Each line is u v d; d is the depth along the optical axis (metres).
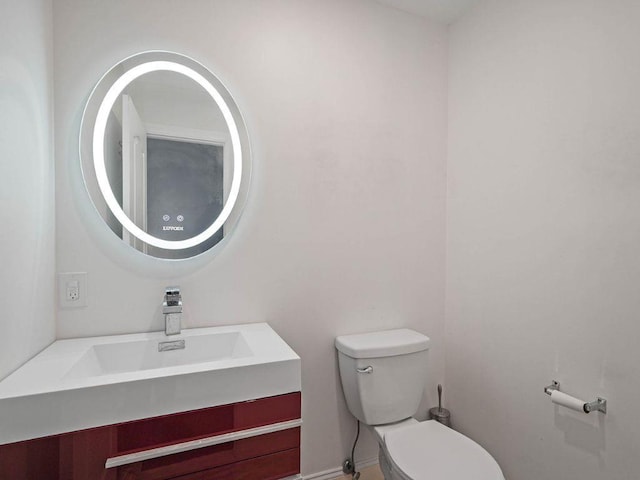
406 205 1.79
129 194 1.29
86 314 1.24
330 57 1.61
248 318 1.46
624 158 1.13
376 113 1.71
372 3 1.70
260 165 1.48
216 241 1.41
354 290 1.67
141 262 1.31
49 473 0.79
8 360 0.89
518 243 1.50
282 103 1.51
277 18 1.50
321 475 1.61
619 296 1.14
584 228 1.25
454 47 1.86
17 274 0.94
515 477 1.51
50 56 1.16
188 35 1.36
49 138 1.14
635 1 1.10
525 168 1.47
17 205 0.93
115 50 1.26
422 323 1.85
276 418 0.99
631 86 1.11
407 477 1.13
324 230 1.60
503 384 1.57
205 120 1.39
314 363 1.59
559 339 1.33
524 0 1.48
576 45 1.28
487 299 1.65
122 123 1.29
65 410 0.80
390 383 1.50
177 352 1.25
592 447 1.22
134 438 0.84
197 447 0.89
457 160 1.84
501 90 1.58
